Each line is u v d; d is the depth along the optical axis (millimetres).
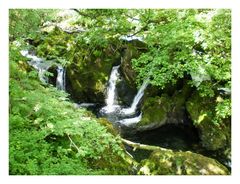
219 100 7941
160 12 6707
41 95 4871
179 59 6414
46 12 5750
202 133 7672
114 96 9508
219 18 6242
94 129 4754
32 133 4621
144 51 9234
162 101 8586
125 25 6977
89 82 9453
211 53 6922
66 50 9516
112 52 9664
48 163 4340
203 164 5324
